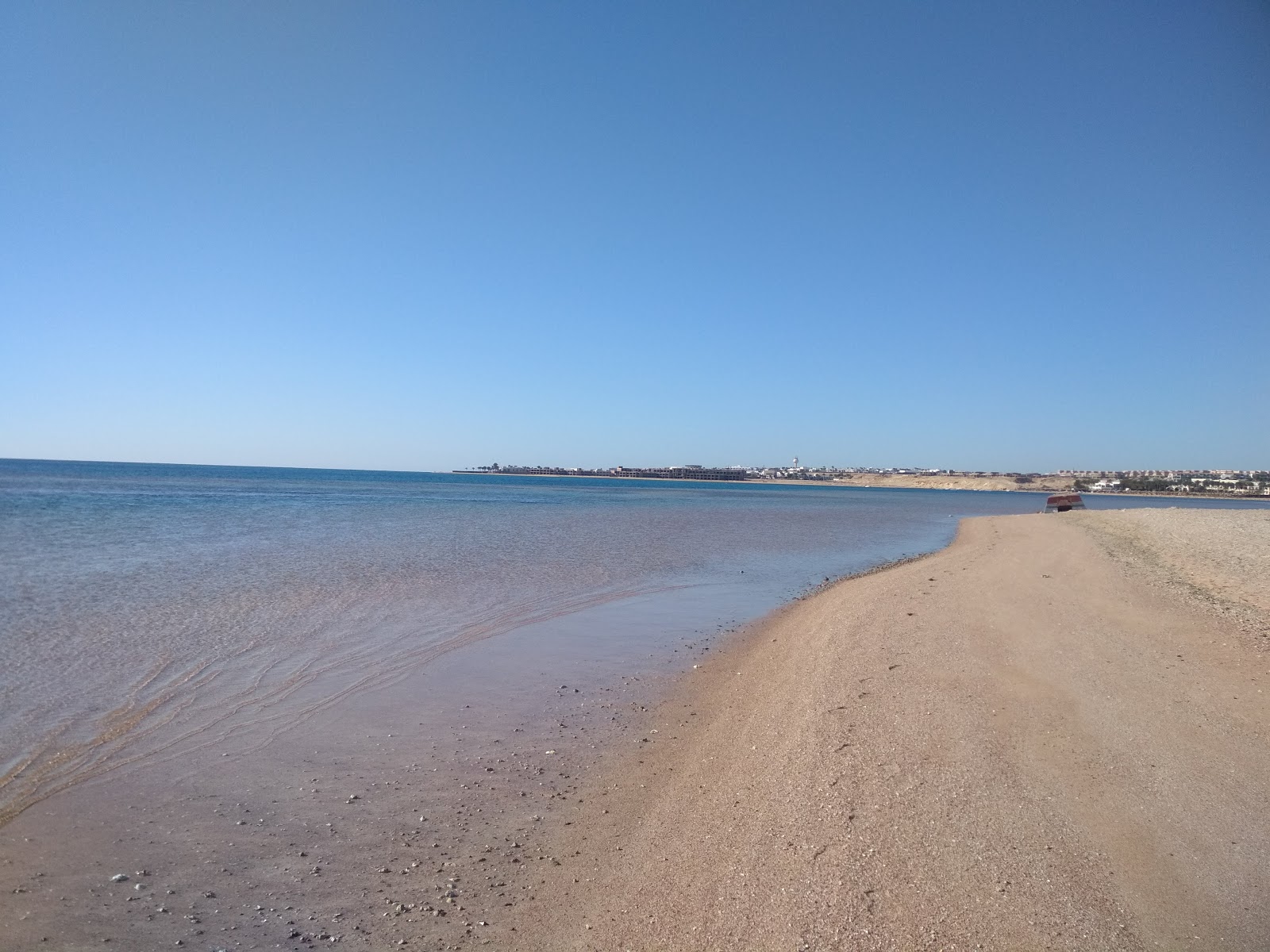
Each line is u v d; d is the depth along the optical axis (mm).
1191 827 5426
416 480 189625
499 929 4910
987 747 6895
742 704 9469
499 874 5609
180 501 55438
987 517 56188
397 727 8680
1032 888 4684
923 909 4516
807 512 63562
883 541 34688
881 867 5000
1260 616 12602
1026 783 6148
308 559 22469
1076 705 8039
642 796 6973
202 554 22953
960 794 5961
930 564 22250
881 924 4414
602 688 10406
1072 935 4223
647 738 8500
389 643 12484
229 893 5301
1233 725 7414
